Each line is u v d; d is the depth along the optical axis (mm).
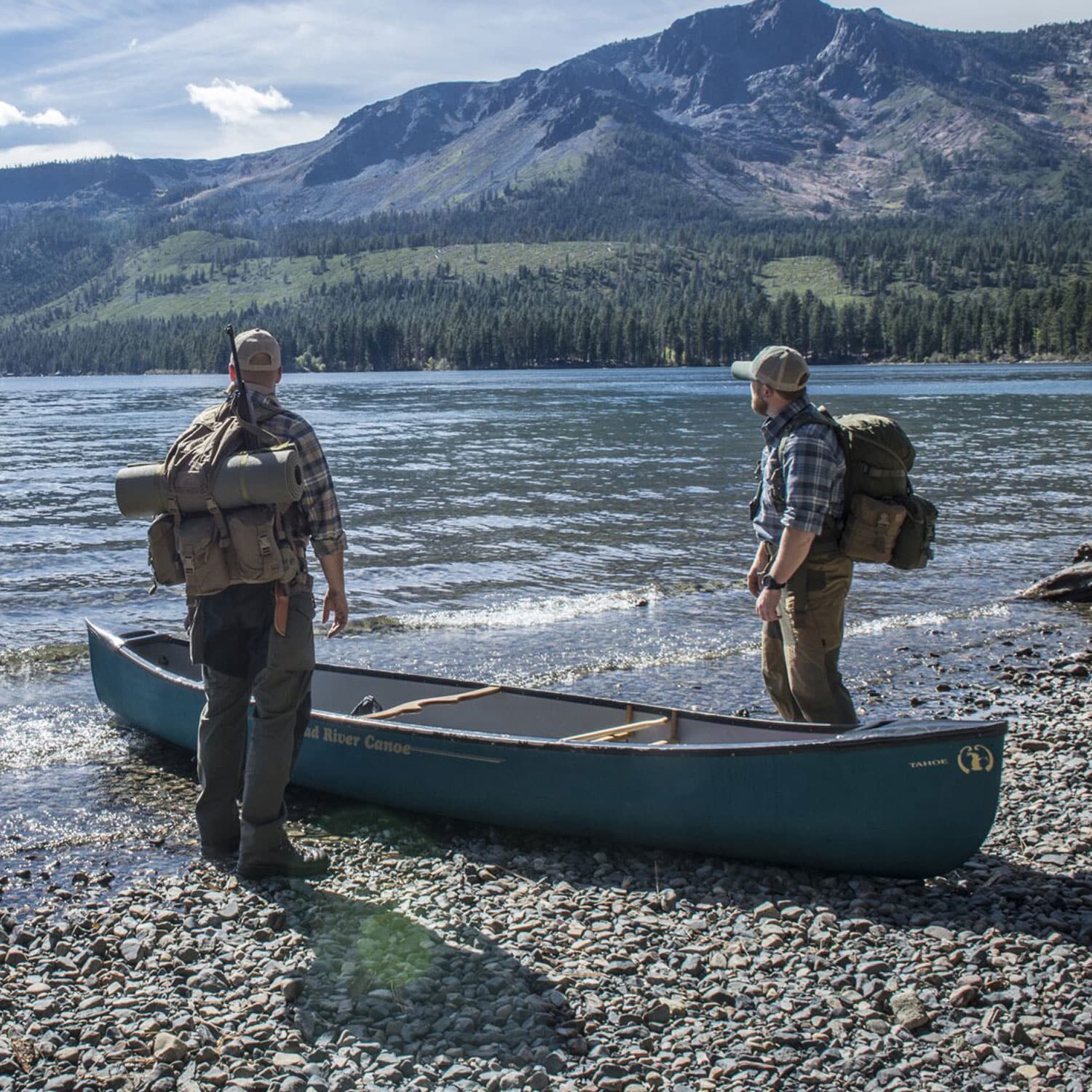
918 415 61875
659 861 6656
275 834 6340
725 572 17547
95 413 72375
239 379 5922
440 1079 4297
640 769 6543
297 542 6027
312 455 5977
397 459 37250
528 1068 4359
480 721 8383
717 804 6391
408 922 5730
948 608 15359
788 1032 4641
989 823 5945
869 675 11617
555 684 11070
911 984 5059
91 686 11000
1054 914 5781
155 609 15102
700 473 32406
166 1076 4328
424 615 14375
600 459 36938
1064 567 18344
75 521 23359
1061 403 74562
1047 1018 4734
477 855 6793
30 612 14844
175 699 8445
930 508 6578
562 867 6586
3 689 10828
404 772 7285
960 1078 4328
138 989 5055
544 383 134625
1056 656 12594
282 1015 4797
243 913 5859
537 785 6816
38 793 7926
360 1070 4355
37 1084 4289
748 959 5305
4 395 117750
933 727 6066
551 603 15211
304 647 6070
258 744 6219
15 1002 4938
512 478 31250
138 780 8227
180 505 5820
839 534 6633
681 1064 4406
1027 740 9062
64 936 5633
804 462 6375
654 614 14508
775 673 7320
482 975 5141
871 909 5918
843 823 6121
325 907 5941
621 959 5320
